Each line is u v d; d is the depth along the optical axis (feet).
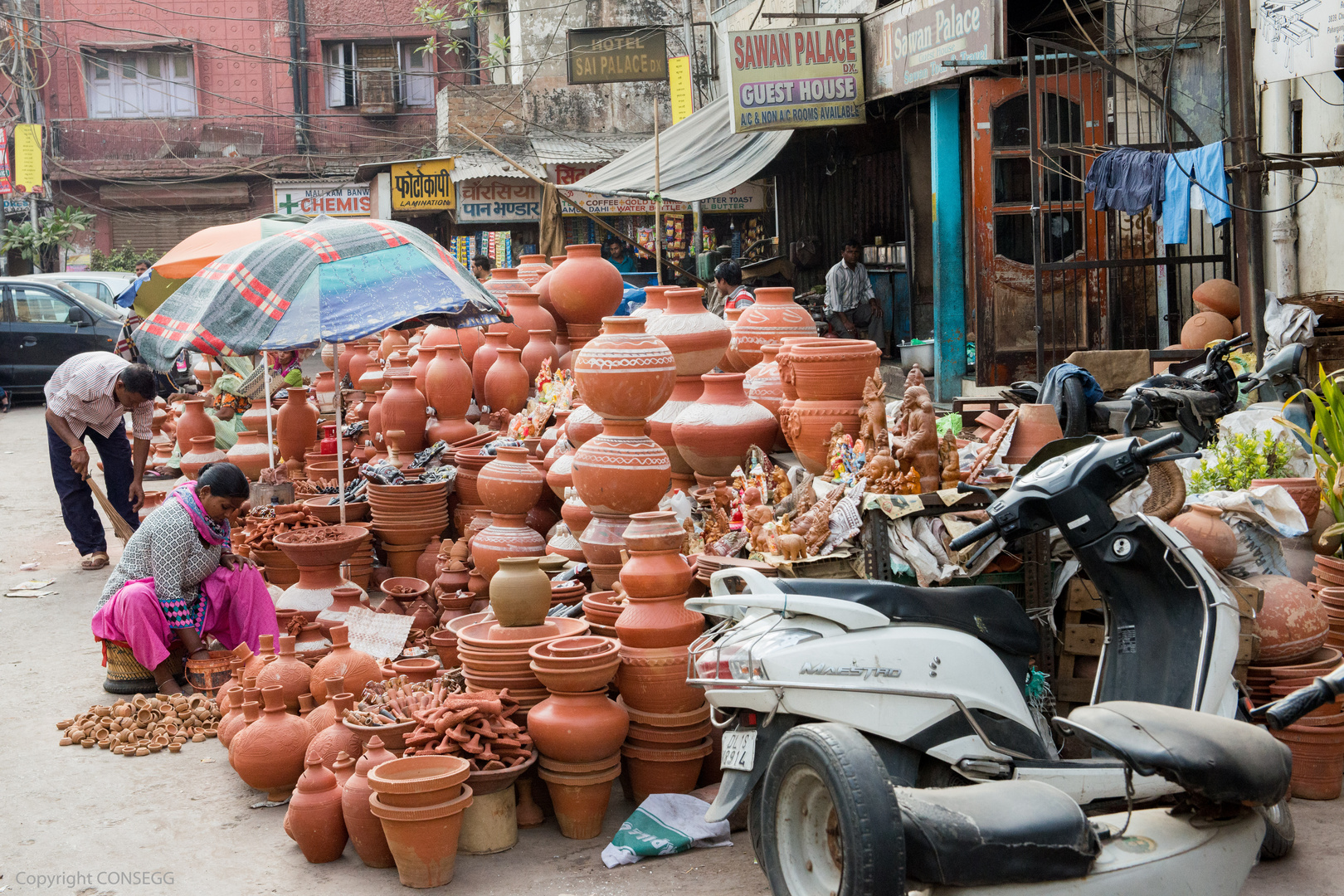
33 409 57.21
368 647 18.10
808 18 46.26
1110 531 11.75
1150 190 25.13
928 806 9.20
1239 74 22.31
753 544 14.78
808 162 48.96
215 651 18.47
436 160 61.87
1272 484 16.58
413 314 19.11
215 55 92.48
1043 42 27.45
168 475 37.93
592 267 25.85
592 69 55.11
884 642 10.89
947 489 13.91
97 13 91.15
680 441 18.20
